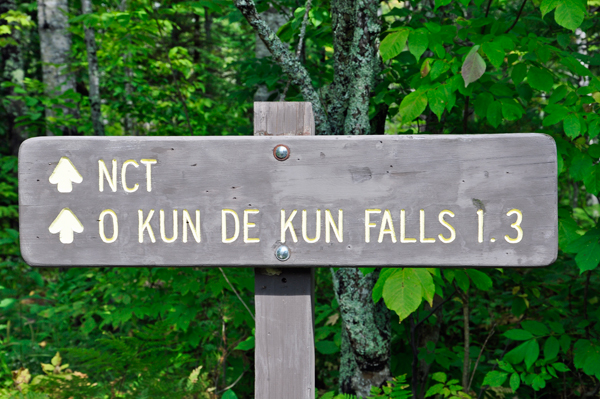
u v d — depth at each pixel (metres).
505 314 3.34
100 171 1.17
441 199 1.13
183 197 1.17
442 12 2.72
